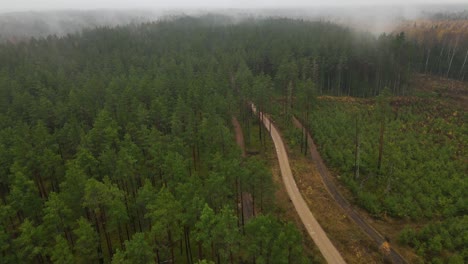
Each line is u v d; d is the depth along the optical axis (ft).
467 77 327.06
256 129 225.35
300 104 220.64
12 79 262.47
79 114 193.47
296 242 92.68
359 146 179.73
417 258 112.88
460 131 210.18
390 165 167.12
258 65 318.86
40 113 185.88
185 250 118.83
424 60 358.84
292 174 170.09
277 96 289.33
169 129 186.39
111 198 102.47
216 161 125.80
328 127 209.97
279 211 139.54
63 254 83.10
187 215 95.40
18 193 104.88
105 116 161.58
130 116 179.73
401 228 130.21
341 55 290.56
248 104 238.68
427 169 163.02
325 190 158.10
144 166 145.38
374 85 297.53
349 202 148.77
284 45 320.91
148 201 105.70
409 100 260.21
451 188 146.51
